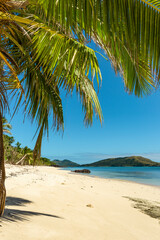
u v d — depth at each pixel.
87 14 1.35
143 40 1.32
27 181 8.70
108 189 9.64
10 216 3.12
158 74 1.33
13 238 2.26
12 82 3.04
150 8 1.31
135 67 1.57
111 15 1.30
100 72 2.39
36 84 3.86
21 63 3.34
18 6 1.87
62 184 9.48
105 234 3.12
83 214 4.18
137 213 5.00
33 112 4.09
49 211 4.02
